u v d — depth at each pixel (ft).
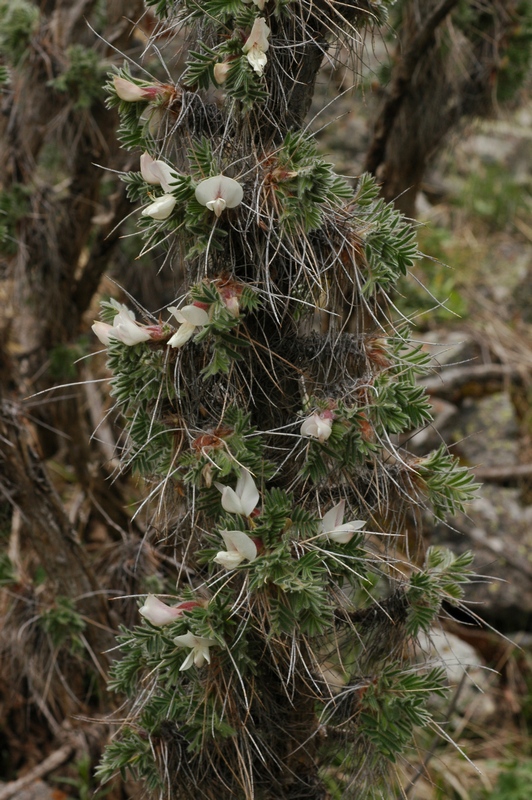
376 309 3.32
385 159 4.70
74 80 4.30
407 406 3.12
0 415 3.85
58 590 4.07
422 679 3.27
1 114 4.46
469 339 7.81
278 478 3.24
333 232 3.11
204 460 3.07
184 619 3.13
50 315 4.73
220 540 3.16
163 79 4.50
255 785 3.39
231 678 3.20
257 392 3.24
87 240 5.02
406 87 4.33
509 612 6.64
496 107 4.78
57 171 5.27
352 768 3.37
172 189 3.03
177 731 3.34
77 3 4.69
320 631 3.07
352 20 3.22
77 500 4.91
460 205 9.41
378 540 3.39
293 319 3.19
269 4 3.05
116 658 4.15
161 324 3.13
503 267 8.71
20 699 4.88
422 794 5.46
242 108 3.11
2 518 4.33
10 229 4.36
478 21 4.53
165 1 3.16
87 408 5.62
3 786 4.76
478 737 6.05
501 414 7.47
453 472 3.23
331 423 3.07
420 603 3.31
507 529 6.87
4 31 4.31
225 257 3.11
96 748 4.37
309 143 3.06
